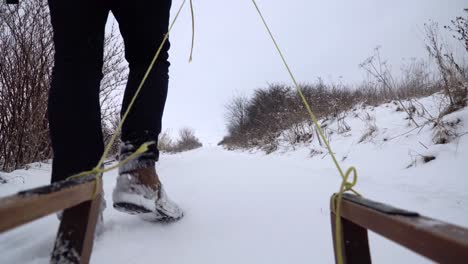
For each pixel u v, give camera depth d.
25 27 2.88
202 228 1.17
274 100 10.01
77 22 1.04
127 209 1.08
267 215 1.33
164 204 1.15
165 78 1.26
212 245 1.03
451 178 1.88
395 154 2.63
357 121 4.48
